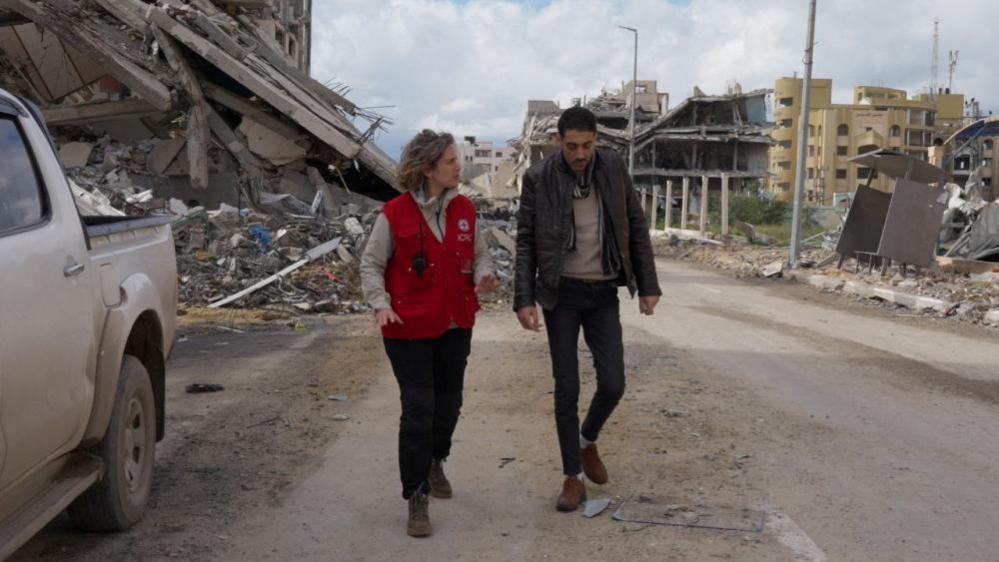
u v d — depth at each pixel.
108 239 4.14
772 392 7.54
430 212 4.19
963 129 25.22
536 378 8.16
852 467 5.40
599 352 4.62
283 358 9.24
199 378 8.13
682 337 10.67
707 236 34.16
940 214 17.70
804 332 11.34
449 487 4.80
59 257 3.46
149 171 22.25
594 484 5.04
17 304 3.04
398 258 4.18
